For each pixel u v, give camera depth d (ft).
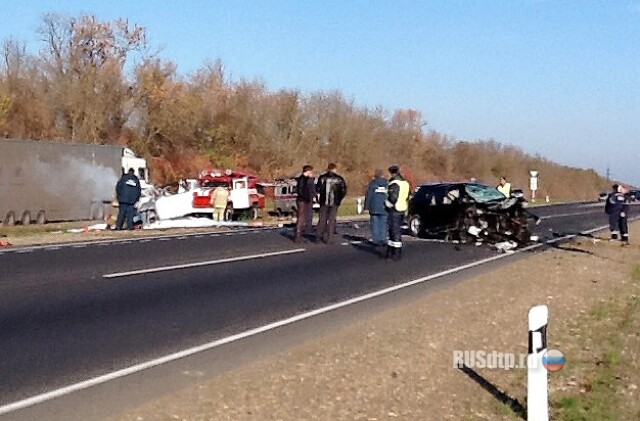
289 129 227.40
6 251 66.23
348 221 133.69
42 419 23.48
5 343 32.60
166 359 31.01
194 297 45.24
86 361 30.30
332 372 29.58
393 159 262.88
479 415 24.91
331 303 45.16
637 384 29.22
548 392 26.32
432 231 90.99
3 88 180.45
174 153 205.57
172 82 204.44
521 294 51.13
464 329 38.50
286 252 70.49
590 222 145.59
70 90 189.06
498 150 318.24
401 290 51.19
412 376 29.43
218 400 25.63
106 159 131.13
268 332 36.70
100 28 194.39
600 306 48.01
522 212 87.56
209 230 99.19
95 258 61.36
